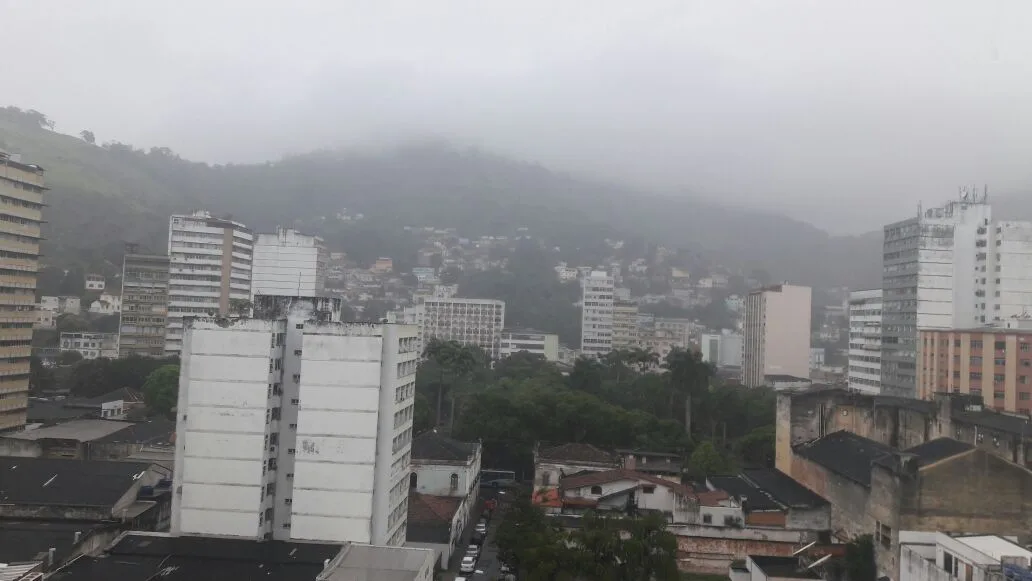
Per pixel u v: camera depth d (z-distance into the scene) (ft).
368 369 235.81
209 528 233.96
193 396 236.02
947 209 614.75
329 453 234.99
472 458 372.17
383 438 237.45
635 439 442.09
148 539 230.07
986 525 256.52
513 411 446.60
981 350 475.72
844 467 309.83
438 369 629.92
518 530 258.57
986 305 582.76
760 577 254.06
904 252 604.90
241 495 233.96
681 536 297.74
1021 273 568.00
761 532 300.81
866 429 381.19
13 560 208.33
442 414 583.17
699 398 536.01
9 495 262.06
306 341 236.22
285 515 243.60
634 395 574.97
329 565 208.33
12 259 406.82
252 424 234.79
